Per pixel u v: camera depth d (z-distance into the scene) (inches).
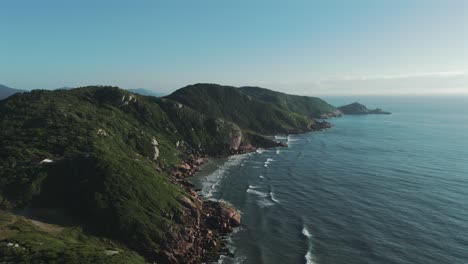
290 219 3211.1
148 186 3152.1
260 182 4458.7
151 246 2541.8
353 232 2915.8
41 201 2746.1
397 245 2682.1
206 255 2593.5
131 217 2691.9
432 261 2448.3
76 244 2231.8
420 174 4785.9
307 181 4478.3
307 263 2433.6
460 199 3690.9
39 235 2223.2
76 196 2815.0
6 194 2731.3
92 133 4151.1
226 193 3996.1
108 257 2107.5
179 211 3016.7
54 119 4362.7
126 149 4409.5
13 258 1849.2
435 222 3090.6
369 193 3934.5
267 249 2657.5
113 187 2928.2
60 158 3302.2
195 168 5177.2
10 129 4005.9
